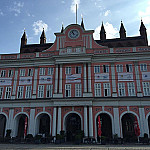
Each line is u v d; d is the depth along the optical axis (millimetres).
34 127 31453
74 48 33812
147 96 30375
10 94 34594
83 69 32969
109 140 27234
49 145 24453
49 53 35594
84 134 28938
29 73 35500
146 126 28750
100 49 33875
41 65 35188
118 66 32781
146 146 22609
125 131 34938
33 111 32406
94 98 30625
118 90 31500
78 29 35781
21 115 35156
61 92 32062
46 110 32125
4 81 35531
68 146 23000
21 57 36625
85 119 29672
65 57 33531
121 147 21031
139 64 32219
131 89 31250
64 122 30672
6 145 24125
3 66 36406
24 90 34406
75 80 32812
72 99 30734
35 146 22781
